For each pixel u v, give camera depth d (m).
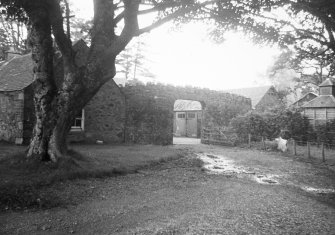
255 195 7.81
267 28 9.51
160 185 8.56
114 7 10.05
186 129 33.53
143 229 5.22
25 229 5.08
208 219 5.80
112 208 6.34
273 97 38.50
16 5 8.62
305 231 5.36
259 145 20.53
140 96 20.81
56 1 8.92
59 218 5.65
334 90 26.14
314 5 8.10
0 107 16.23
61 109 9.30
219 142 22.94
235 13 9.40
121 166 10.35
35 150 9.23
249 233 5.14
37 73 9.41
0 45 32.12
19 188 6.88
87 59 9.72
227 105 26.98
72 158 9.48
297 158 15.96
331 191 8.98
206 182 9.25
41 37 9.29
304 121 23.33
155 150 15.80
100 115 18.64
